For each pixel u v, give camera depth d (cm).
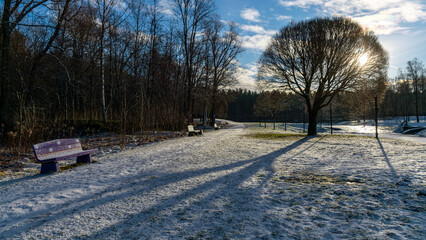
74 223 333
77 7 1678
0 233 308
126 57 2761
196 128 3203
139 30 2734
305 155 921
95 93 2584
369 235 276
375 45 1778
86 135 1648
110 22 1969
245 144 1308
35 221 343
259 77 2152
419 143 1316
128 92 2492
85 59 2130
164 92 2611
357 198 400
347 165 697
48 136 1339
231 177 579
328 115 7381
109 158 869
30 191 484
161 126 2112
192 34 2803
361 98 1841
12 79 1647
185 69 2928
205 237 285
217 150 1065
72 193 466
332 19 1883
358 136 1945
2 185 534
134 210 377
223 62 3400
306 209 365
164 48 2889
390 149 1040
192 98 3050
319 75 1945
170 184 521
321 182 510
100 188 498
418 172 547
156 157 880
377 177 524
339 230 293
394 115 6788
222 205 393
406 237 266
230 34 3350
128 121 1870
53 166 650
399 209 345
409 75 4716
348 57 1780
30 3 1352
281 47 1970
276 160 815
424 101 6138
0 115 1431
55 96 2075
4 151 1014
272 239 276
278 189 471
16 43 1803
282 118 8669
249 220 332
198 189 482
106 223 331
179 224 324
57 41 1862
